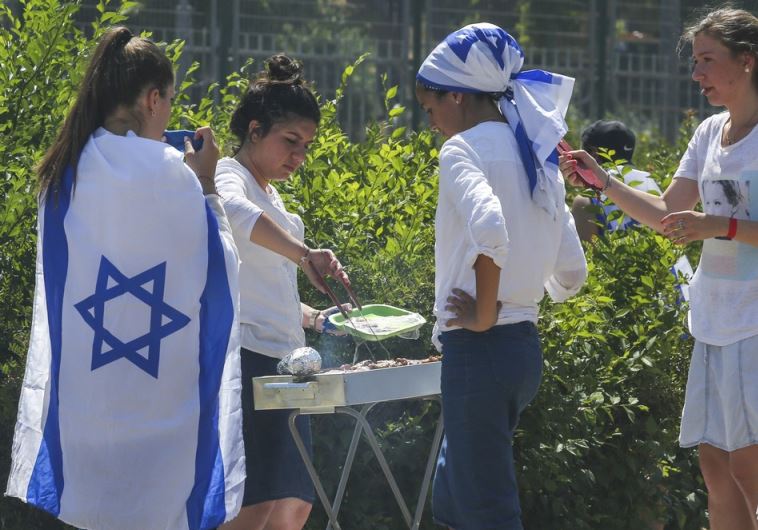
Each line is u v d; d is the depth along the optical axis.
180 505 9.00
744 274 11.58
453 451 10.08
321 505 13.12
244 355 10.67
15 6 23.66
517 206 9.98
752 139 11.61
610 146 16.52
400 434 13.14
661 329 13.90
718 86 11.65
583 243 14.89
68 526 12.62
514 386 9.96
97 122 9.37
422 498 11.45
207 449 9.07
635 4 44.44
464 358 9.94
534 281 10.10
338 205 14.34
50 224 9.34
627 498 13.85
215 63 35.91
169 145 9.48
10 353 12.50
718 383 11.87
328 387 10.22
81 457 9.13
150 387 9.06
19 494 9.29
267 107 10.71
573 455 13.33
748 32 11.49
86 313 9.11
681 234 11.40
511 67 10.35
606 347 13.65
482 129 10.13
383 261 13.45
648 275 14.30
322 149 14.93
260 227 10.27
